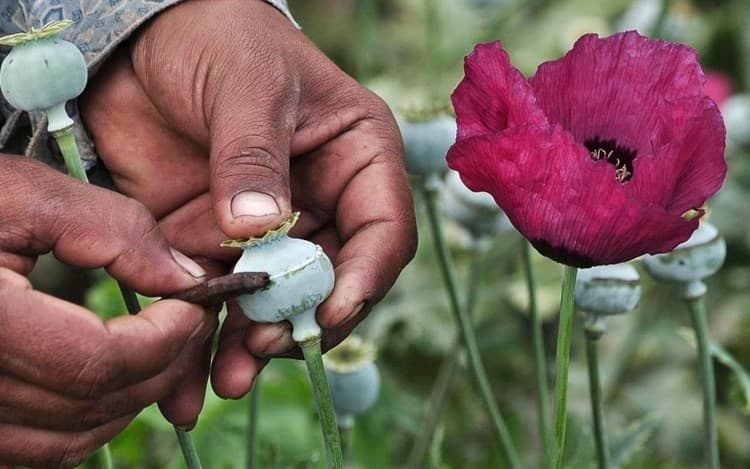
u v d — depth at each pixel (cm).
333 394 74
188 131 63
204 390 59
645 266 69
